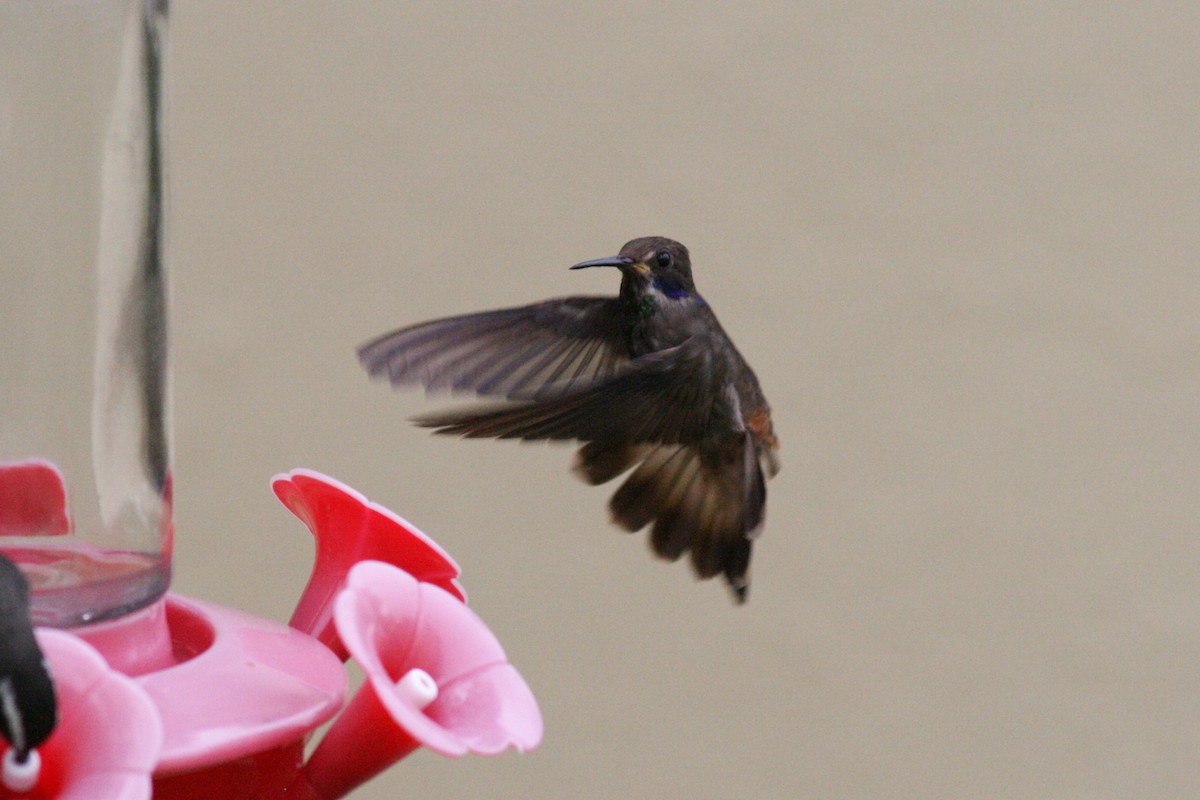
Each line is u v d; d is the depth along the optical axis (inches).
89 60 146.5
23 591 143.5
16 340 146.3
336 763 146.0
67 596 145.6
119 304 146.7
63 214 146.4
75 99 146.4
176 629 146.9
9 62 146.3
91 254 146.6
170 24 147.4
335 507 148.5
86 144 146.5
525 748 145.4
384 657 145.9
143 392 146.7
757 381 152.6
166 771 144.5
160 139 147.0
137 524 146.6
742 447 152.2
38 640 143.8
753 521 152.3
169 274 147.2
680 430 152.0
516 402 148.3
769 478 152.7
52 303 146.4
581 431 150.0
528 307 152.1
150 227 146.9
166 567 146.5
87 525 146.4
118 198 146.7
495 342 151.6
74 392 146.5
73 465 146.4
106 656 145.6
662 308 151.9
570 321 152.2
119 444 146.6
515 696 146.1
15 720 143.1
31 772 143.3
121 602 145.8
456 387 151.3
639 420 151.8
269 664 145.8
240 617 146.7
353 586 145.9
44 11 146.3
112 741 143.4
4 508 146.2
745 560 152.4
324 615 148.3
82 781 143.3
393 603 146.2
